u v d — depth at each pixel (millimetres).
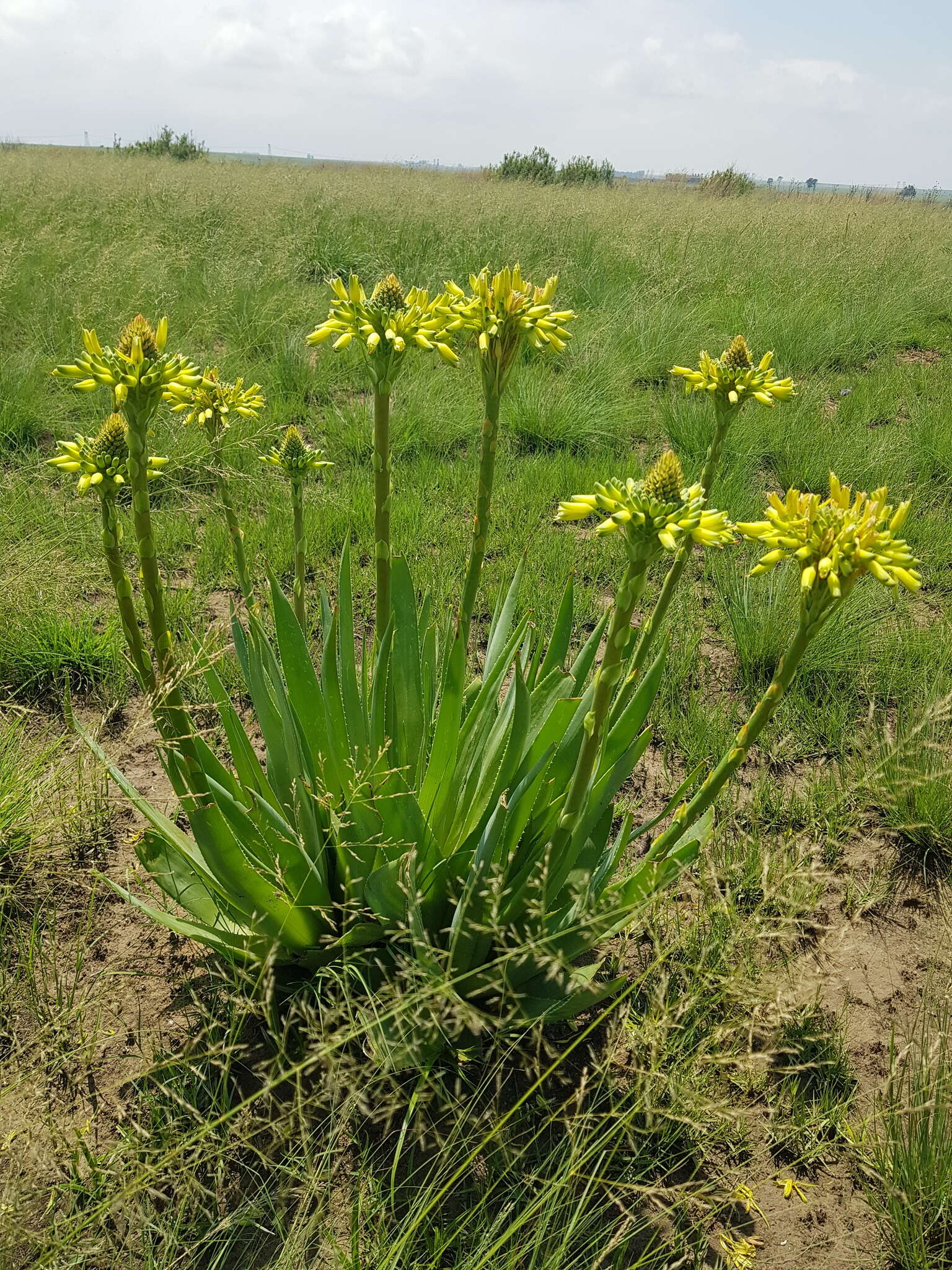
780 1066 792
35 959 849
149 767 1107
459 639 746
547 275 3271
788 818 1060
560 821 681
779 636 1313
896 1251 678
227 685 1227
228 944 760
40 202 3996
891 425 2316
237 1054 768
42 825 938
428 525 1673
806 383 2568
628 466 1892
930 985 887
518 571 934
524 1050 762
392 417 2074
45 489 1653
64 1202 667
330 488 1803
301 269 3346
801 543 558
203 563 1521
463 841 790
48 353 2305
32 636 1227
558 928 773
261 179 5383
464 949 732
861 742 1153
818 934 928
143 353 561
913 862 1022
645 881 727
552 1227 660
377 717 810
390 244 3682
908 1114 729
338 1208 677
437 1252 612
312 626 1362
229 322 2691
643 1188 624
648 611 1466
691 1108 688
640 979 700
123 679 1225
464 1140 661
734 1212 697
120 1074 752
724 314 3086
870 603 1427
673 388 2475
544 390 2232
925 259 4023
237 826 778
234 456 1814
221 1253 621
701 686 1289
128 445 590
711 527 549
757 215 4824
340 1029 665
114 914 905
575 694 877
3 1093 679
